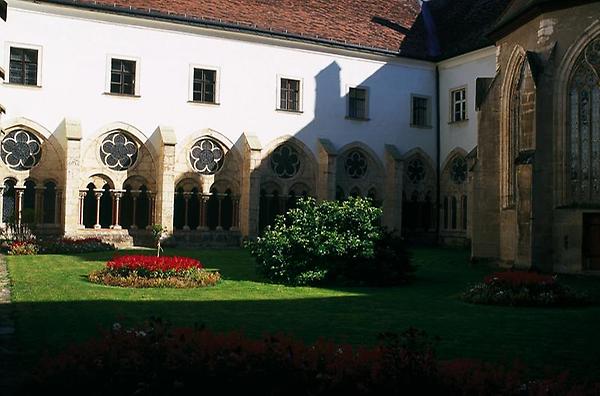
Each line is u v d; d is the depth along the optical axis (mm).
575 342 10008
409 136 37000
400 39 37656
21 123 28000
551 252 21094
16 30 28000
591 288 17469
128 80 30438
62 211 28641
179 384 6039
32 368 7434
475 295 14898
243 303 13602
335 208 18609
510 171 23609
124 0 30266
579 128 20828
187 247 30594
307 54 34375
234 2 33688
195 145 31688
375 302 14375
